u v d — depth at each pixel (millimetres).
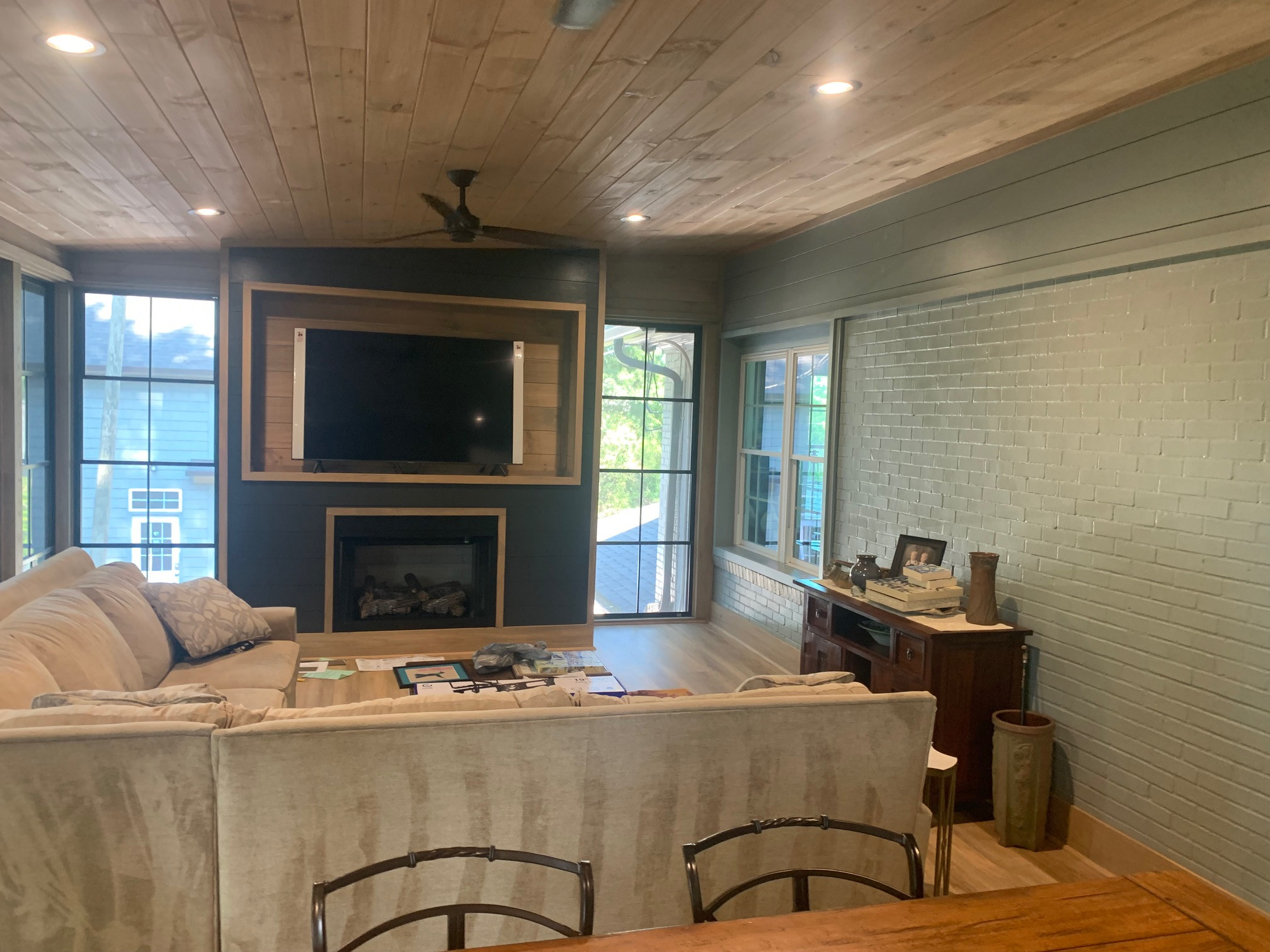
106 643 3146
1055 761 3559
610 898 2273
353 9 2100
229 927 2061
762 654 5965
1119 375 3264
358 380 5531
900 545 4297
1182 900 1526
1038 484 3648
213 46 2307
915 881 1630
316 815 2057
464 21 2186
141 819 2004
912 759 2475
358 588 5887
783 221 5129
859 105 2959
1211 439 2922
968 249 3959
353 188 3914
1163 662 3098
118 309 5781
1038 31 2406
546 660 4484
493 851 1524
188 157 3381
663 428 6766
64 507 5688
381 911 2109
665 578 6863
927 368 4324
